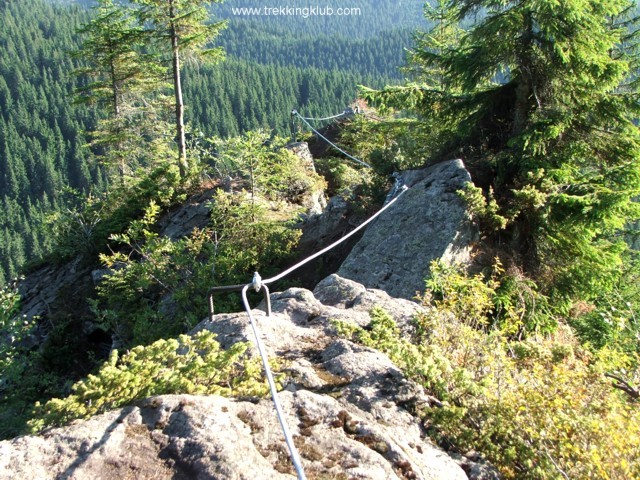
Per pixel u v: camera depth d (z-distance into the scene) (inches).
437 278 271.4
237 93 4409.5
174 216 622.2
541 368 170.6
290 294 220.2
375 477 108.7
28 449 106.4
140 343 378.6
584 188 335.0
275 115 4264.3
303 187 616.1
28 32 5334.6
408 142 475.8
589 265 342.6
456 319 199.5
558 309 341.1
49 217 695.7
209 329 188.1
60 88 4559.5
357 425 126.3
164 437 112.2
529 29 357.7
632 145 362.9
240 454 108.6
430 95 409.4
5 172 3961.6
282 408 127.6
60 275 651.5
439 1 665.0
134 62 785.6
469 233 341.7
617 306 329.4
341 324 183.5
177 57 677.9
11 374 415.2
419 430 138.0
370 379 152.0
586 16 333.4
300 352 172.6
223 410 121.9
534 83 366.9
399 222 362.9
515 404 145.9
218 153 647.8
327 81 5068.9
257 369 149.1
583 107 373.1
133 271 427.2
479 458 135.4
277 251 446.9
